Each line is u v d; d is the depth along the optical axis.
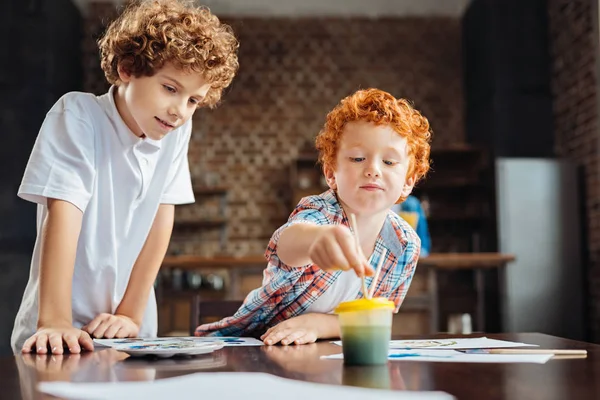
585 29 5.41
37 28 5.76
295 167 6.84
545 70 6.09
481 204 6.36
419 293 4.35
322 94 7.16
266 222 6.97
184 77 1.20
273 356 0.92
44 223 1.26
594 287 5.44
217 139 7.07
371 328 0.81
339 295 1.29
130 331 1.31
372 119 1.15
